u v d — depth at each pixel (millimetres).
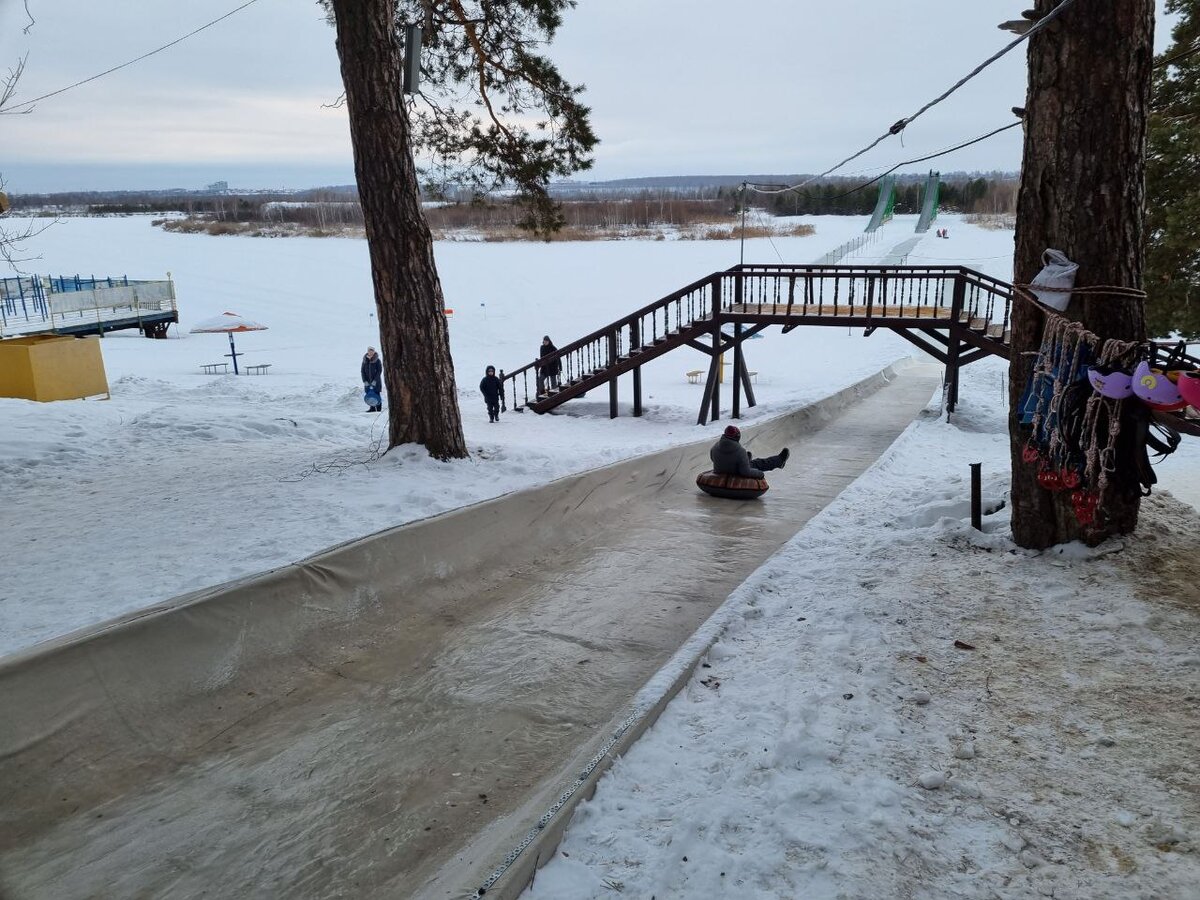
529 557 7906
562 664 5691
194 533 7109
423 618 6453
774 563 6891
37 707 4188
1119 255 5609
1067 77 5586
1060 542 6047
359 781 4301
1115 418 5078
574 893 3186
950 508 7344
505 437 14805
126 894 3488
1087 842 3264
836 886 3098
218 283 49531
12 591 5777
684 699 4730
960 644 4957
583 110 13906
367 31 9391
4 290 31484
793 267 16516
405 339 10070
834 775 3758
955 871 3156
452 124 14047
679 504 10164
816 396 19156
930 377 26641
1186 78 15344
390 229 9812
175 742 4602
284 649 5488
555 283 49656
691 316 17578
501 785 4258
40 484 9008
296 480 9117
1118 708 4164
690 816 3557
